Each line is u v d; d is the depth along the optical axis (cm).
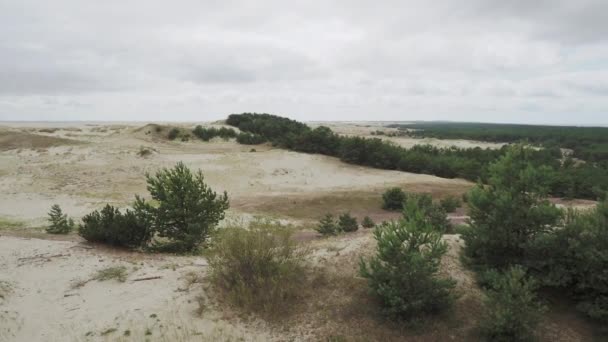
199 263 998
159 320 699
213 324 687
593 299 677
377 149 4294
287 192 3158
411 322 655
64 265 948
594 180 3098
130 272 910
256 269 789
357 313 705
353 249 927
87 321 702
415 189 3306
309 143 4775
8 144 4228
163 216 1188
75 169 3425
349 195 3022
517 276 624
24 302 766
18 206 2422
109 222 1166
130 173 3456
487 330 620
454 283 682
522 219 753
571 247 692
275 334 666
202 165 3866
